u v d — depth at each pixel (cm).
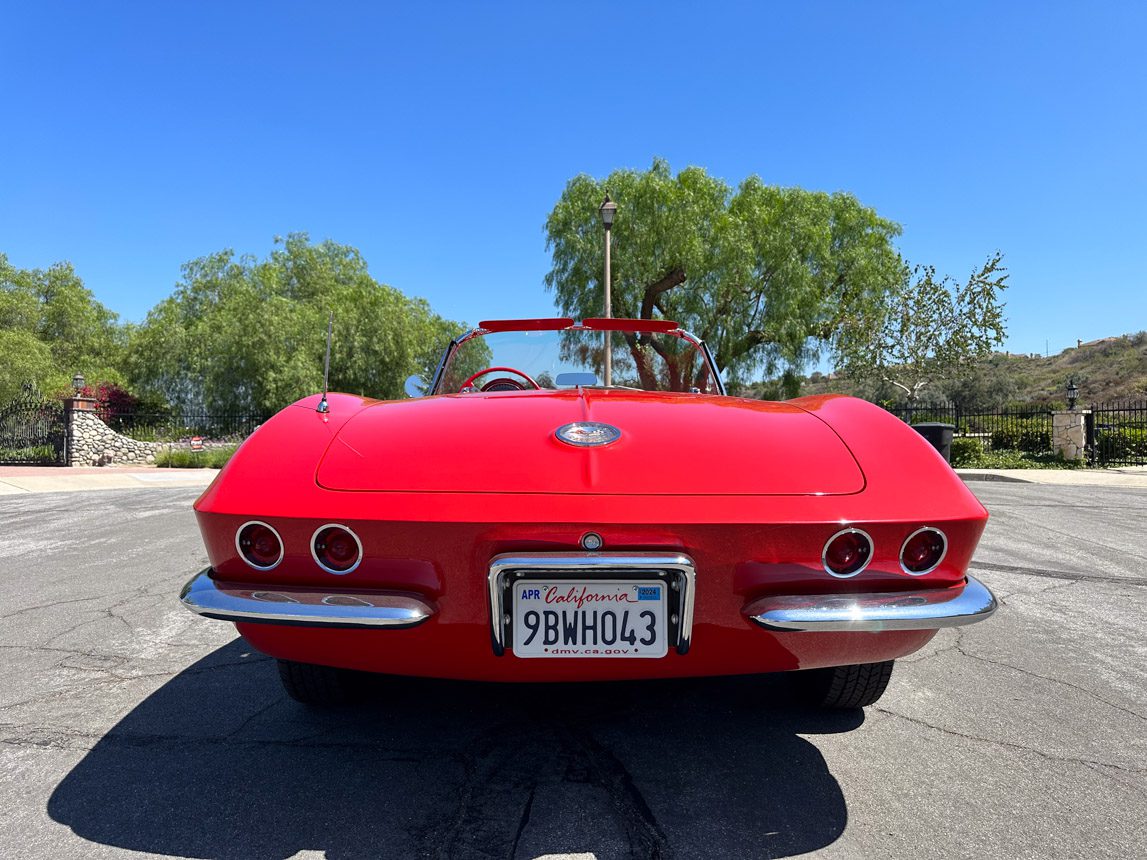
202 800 201
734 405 233
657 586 176
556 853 176
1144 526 716
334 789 207
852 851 178
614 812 195
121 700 274
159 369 2966
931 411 1895
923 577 180
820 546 175
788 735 244
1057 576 492
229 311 2911
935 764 224
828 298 2442
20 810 196
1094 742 240
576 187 2345
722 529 173
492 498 177
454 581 177
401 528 175
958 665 316
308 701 260
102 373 3059
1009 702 274
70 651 332
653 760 225
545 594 176
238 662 318
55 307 3394
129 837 183
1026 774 218
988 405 3988
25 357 2289
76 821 191
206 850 178
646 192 2262
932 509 180
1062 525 722
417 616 174
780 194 2441
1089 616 396
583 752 230
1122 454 1552
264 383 2742
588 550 174
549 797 202
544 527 173
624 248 2275
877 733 246
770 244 2312
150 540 627
